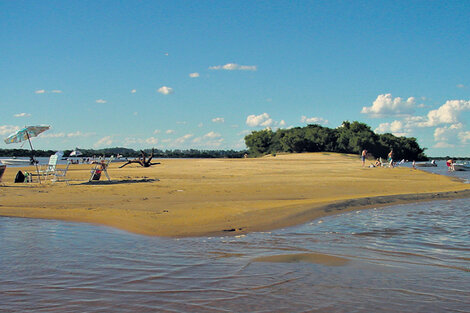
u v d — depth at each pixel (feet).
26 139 57.52
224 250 20.30
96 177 60.85
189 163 141.38
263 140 448.24
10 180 64.39
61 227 25.75
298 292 14.06
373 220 30.37
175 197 41.45
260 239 23.18
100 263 17.54
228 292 13.99
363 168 106.63
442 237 23.99
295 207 34.24
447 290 14.48
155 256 18.90
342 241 22.75
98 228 25.55
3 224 26.58
